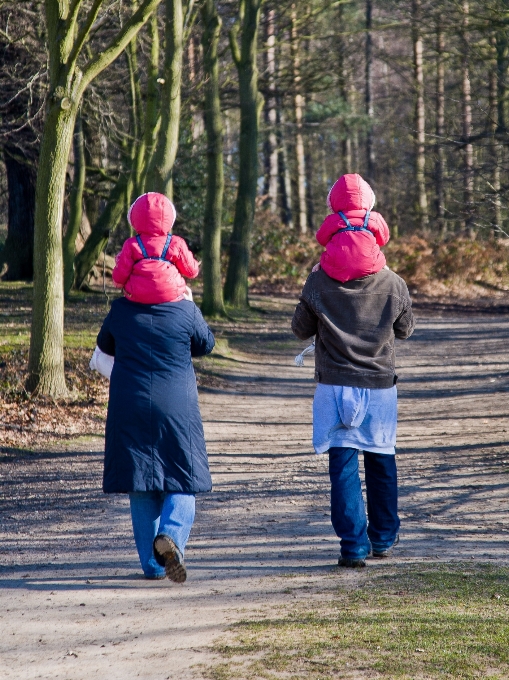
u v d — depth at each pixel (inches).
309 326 522.3
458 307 3348.9
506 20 2144.4
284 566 531.8
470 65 2409.0
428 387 1648.6
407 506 768.9
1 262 2908.5
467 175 2085.4
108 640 384.2
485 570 487.8
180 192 3250.5
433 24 2388.0
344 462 510.6
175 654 353.4
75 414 1258.6
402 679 309.0
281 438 1195.9
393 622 378.3
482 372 1790.1
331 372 509.7
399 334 529.0
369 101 4781.0
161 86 1967.3
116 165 2881.4
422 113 4244.6
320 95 3892.7
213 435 1211.9
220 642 363.6
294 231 4148.6
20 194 2861.7
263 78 3228.3
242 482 898.7
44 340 1290.6
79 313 2267.5
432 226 4591.5
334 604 416.5
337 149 6358.3
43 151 1238.3
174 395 479.8
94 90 2105.1
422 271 3941.9
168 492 479.8
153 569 509.7
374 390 508.1
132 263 488.4
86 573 542.9
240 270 2817.4
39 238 1266.0
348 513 508.7
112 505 807.1
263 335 2397.9
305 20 3036.4
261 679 314.0
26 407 1242.0
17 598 477.7
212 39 2434.8
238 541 633.6
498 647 341.1
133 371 481.1
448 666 320.8
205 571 529.7
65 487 887.7
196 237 3356.3
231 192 3730.3
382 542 535.5
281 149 4675.2
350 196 516.4
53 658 362.0
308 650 343.9
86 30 1179.3
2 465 994.7
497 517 711.7
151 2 1220.5
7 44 1963.6
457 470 929.5
